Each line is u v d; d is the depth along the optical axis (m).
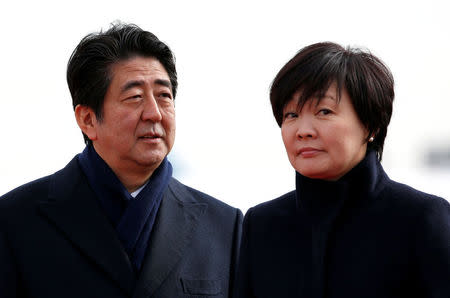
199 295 7.58
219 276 7.81
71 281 7.25
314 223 6.07
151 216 7.71
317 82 5.71
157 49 7.53
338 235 5.99
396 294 5.64
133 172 7.64
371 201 5.96
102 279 7.30
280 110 6.11
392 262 5.67
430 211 5.66
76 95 7.67
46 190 7.78
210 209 8.28
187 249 7.79
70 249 7.38
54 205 7.57
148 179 7.87
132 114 7.33
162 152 7.49
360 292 5.70
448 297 5.42
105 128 7.45
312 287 5.94
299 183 6.11
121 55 7.41
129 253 7.49
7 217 7.50
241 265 6.68
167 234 7.73
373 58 6.00
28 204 7.61
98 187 7.68
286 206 6.50
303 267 6.10
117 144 7.40
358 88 5.75
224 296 7.75
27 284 7.26
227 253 8.03
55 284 7.23
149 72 7.43
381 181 6.05
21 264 7.31
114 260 7.34
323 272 5.91
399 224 5.73
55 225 7.48
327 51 5.88
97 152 7.80
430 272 5.51
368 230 5.85
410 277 5.66
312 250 6.06
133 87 7.35
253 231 6.59
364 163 5.93
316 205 6.04
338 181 5.89
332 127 5.71
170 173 8.06
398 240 5.70
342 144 5.74
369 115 5.82
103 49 7.42
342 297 5.78
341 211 6.02
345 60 5.82
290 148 5.96
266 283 6.27
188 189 8.49
